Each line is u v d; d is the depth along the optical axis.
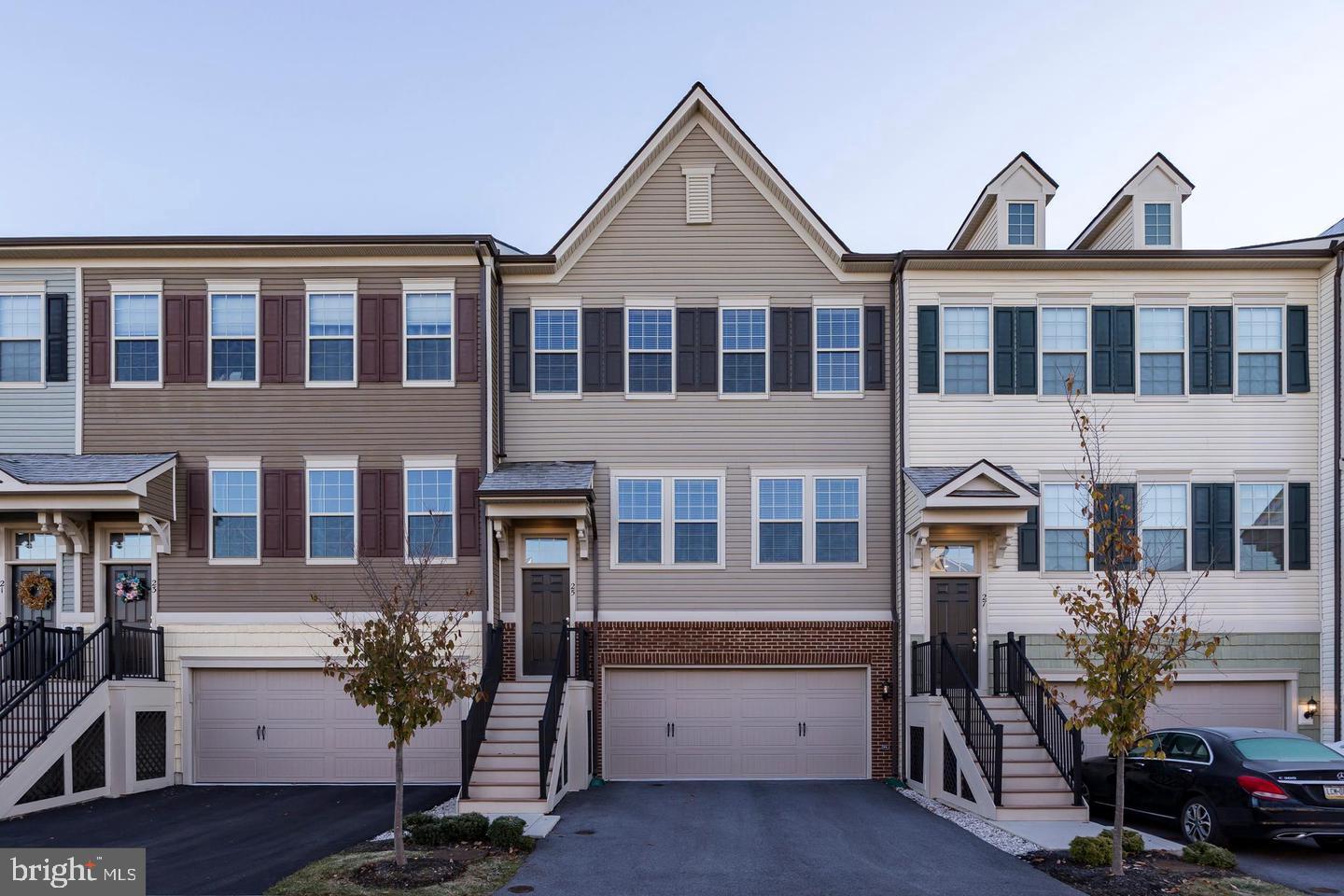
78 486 16.52
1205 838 12.10
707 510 18.62
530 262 18.69
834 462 18.69
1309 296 18.50
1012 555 17.94
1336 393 17.92
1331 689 17.61
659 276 18.97
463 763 14.51
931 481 17.20
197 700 17.84
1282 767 11.75
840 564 18.53
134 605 18.06
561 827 13.35
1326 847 12.48
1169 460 18.22
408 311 18.25
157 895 10.00
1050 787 14.27
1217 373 18.38
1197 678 17.83
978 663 17.77
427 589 17.67
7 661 17.05
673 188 19.14
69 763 15.34
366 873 10.64
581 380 18.83
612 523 18.56
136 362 18.20
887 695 18.22
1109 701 10.45
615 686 18.45
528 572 18.45
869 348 18.89
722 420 18.80
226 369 18.20
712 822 13.72
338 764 17.75
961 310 18.52
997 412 18.30
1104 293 18.56
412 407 18.06
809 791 16.77
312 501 17.97
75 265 18.23
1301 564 18.06
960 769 15.07
